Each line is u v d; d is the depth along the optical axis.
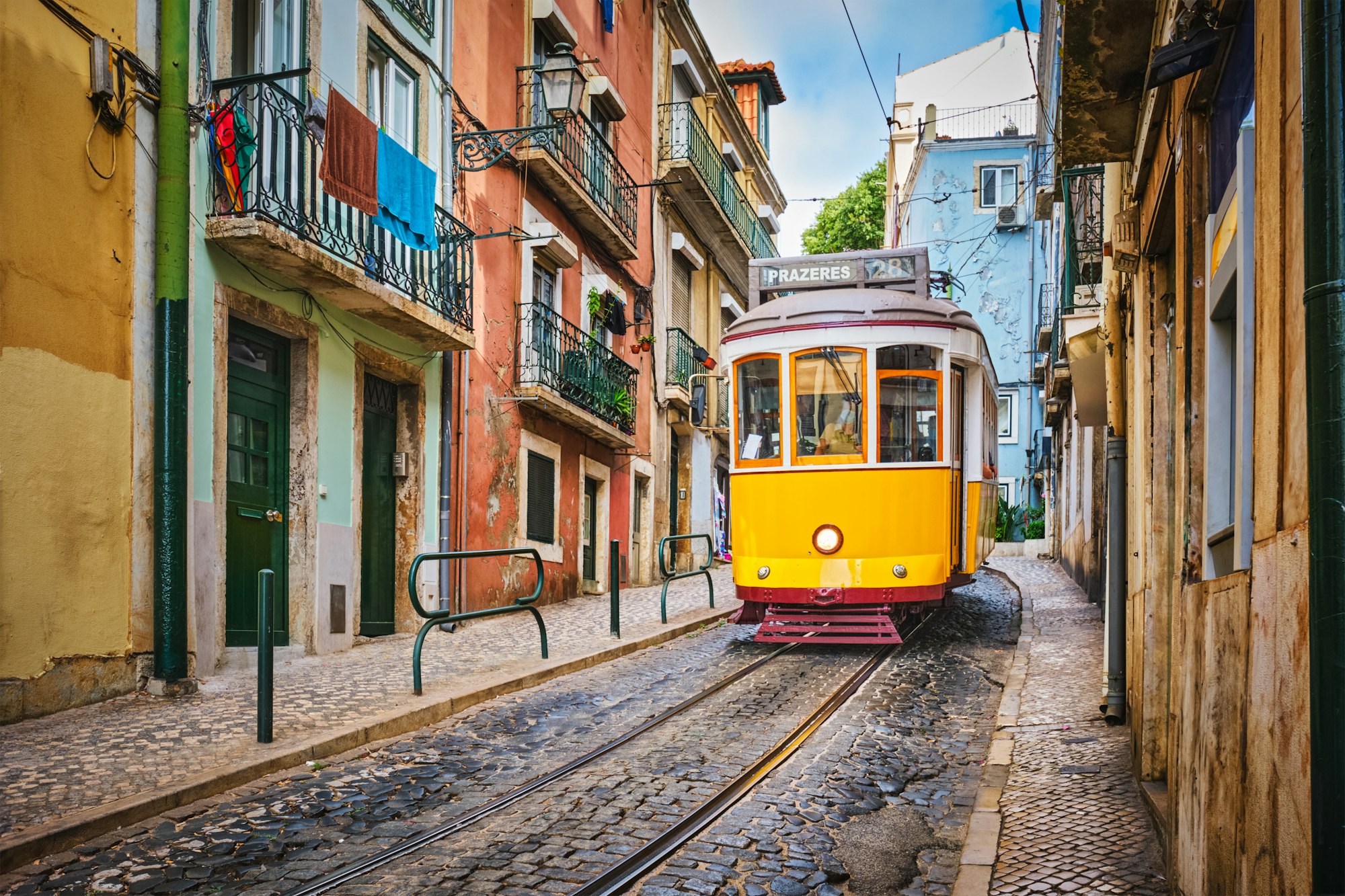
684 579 21.66
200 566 8.50
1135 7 5.35
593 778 6.24
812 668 10.20
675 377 22.42
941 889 4.76
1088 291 12.20
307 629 10.16
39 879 4.48
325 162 9.20
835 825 5.57
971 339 11.84
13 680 6.84
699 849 5.06
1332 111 2.37
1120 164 7.94
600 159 18.00
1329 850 2.26
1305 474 2.53
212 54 8.88
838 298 11.43
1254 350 3.38
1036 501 31.08
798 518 11.11
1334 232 2.36
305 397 10.20
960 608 14.98
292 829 5.23
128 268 7.96
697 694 8.85
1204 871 3.60
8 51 6.95
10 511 6.84
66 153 7.42
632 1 20.56
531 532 15.61
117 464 7.77
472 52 14.02
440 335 11.95
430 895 4.39
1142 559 6.56
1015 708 8.27
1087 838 5.17
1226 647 3.37
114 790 5.46
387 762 6.58
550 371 15.66
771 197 32.84
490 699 8.59
